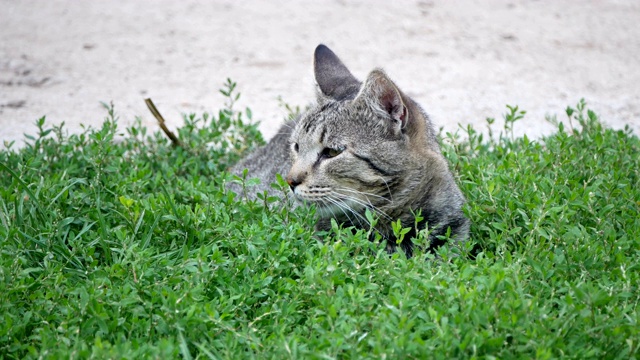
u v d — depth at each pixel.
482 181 11.08
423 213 10.24
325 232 9.45
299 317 8.35
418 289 8.27
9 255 9.06
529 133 15.45
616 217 10.27
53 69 18.66
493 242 9.84
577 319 7.77
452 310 7.76
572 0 24.56
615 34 21.66
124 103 16.92
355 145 9.95
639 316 7.77
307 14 22.97
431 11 23.33
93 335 7.98
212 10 23.25
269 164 12.45
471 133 13.02
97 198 10.41
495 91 17.64
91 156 11.62
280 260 8.84
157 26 21.80
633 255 9.40
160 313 8.04
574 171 11.34
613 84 18.19
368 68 18.88
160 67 19.06
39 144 12.44
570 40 21.16
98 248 9.85
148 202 10.19
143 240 9.65
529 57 19.91
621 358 7.52
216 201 10.29
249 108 15.19
